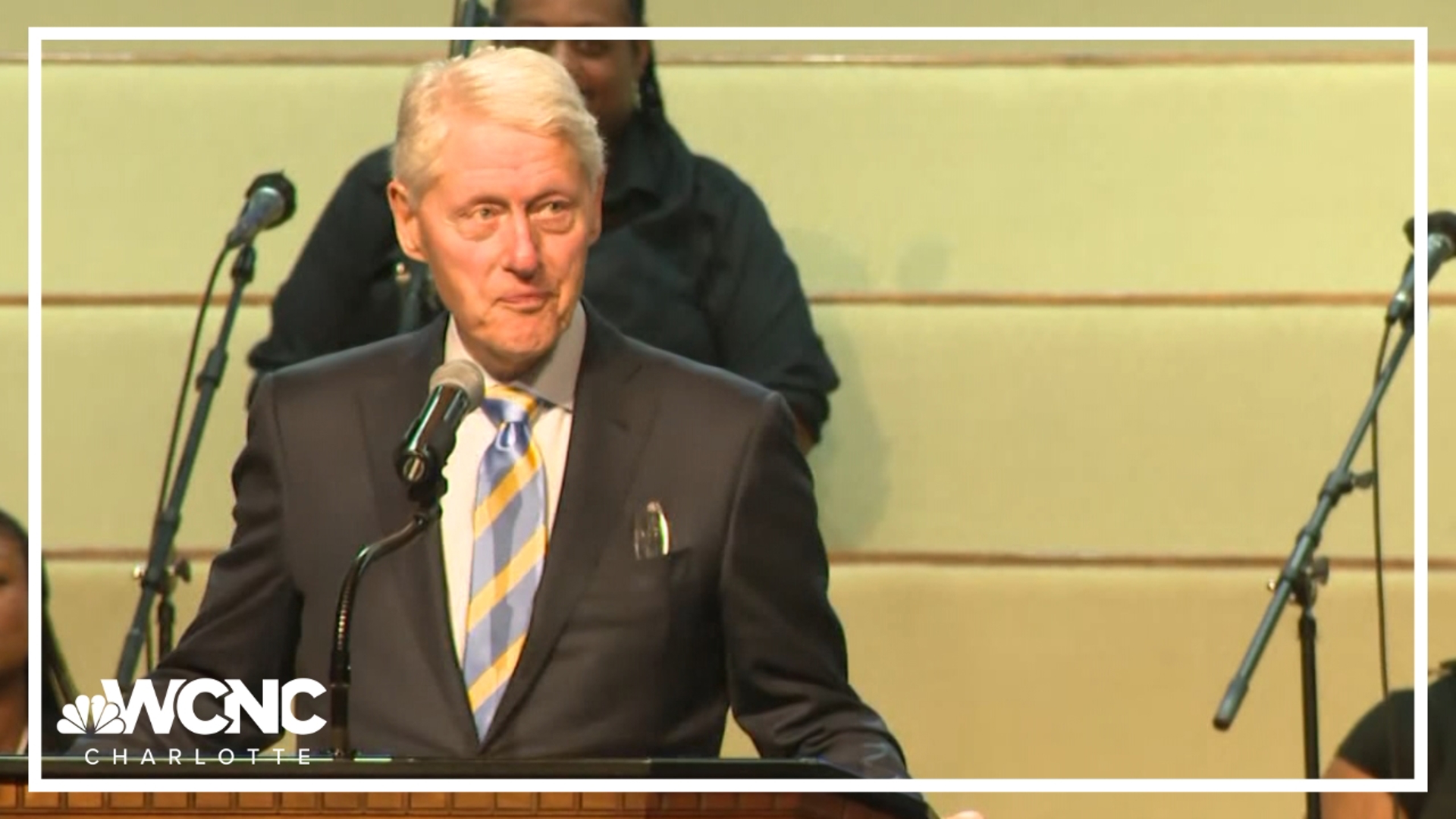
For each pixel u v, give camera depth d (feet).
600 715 27.17
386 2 51.44
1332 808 39.01
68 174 50.55
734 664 28.07
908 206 50.06
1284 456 48.24
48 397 49.11
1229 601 47.16
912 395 48.80
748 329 44.93
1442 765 38.52
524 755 26.94
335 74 50.93
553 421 28.73
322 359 29.58
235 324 49.32
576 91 28.04
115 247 50.34
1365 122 49.78
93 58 50.93
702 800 21.67
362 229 44.60
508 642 27.78
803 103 50.44
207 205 50.49
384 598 27.84
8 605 39.78
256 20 51.39
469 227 27.40
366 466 28.37
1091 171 50.06
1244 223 49.78
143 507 48.65
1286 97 49.98
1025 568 47.44
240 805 21.76
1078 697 46.93
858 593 47.34
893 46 50.72
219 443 48.78
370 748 27.35
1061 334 48.96
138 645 39.55
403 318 42.34
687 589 27.71
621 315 43.96
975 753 46.80
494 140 27.35
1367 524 47.65
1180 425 48.42
